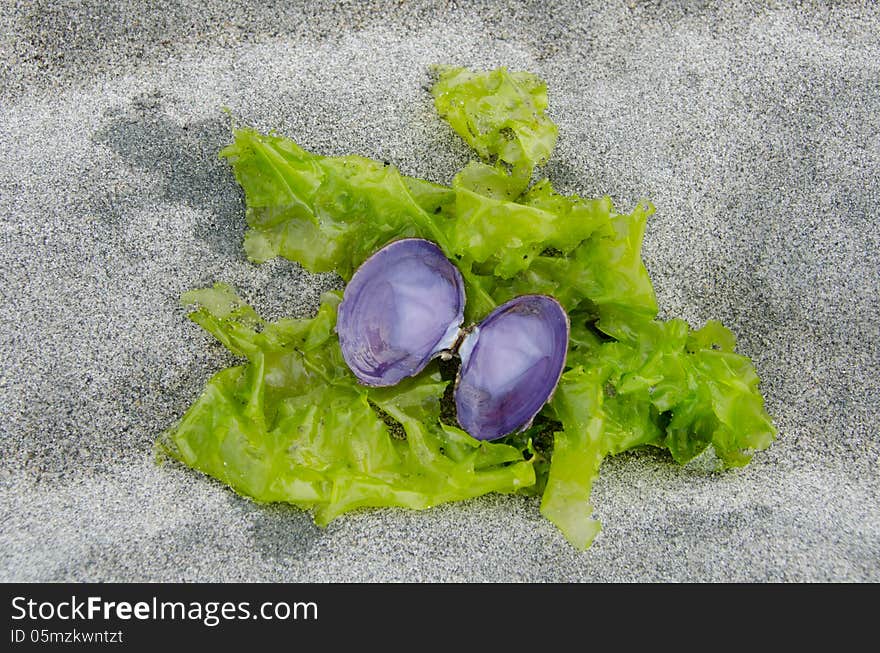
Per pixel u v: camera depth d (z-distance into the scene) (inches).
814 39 29.9
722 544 28.1
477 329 28.1
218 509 28.1
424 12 29.7
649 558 28.0
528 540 28.2
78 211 29.1
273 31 29.5
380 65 29.5
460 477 27.7
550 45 29.7
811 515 28.5
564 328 27.9
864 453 29.1
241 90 29.4
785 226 29.5
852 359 29.4
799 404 29.2
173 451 28.2
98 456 28.6
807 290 29.5
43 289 29.0
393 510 28.3
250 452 27.7
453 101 28.9
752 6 29.9
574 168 29.5
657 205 29.5
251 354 28.3
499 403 28.3
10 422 28.7
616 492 28.6
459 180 28.3
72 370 28.8
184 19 29.5
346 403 28.2
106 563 27.7
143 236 29.1
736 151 29.6
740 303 29.4
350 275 28.6
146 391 28.9
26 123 29.3
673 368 28.2
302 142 29.4
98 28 29.4
